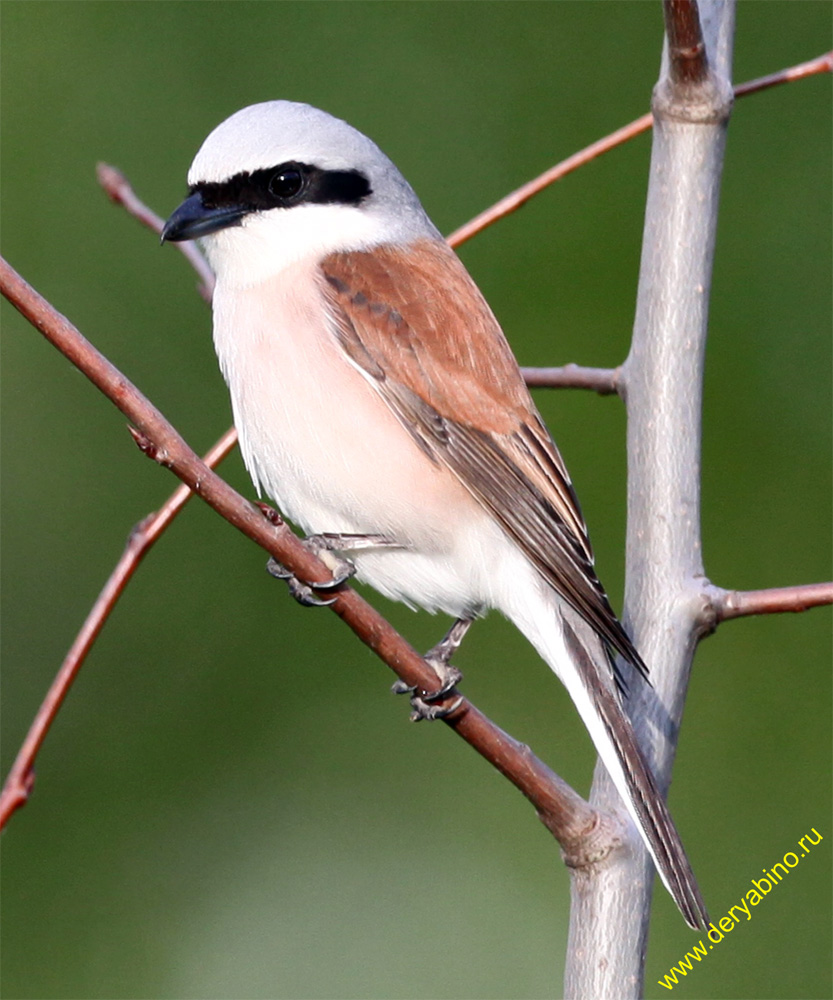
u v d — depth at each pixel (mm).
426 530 7344
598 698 6789
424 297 7512
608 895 6211
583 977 6129
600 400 12070
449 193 12664
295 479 7453
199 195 7613
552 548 7211
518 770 6211
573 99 12812
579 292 12242
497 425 7363
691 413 7168
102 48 13039
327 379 7344
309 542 7387
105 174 8438
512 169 12680
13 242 12531
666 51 7344
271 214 7559
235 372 7512
